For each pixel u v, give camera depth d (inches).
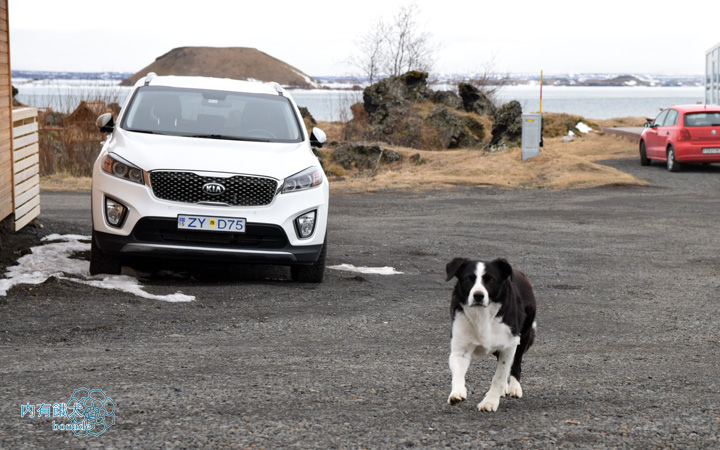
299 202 337.1
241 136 367.9
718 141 970.1
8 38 406.0
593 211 684.1
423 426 166.6
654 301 342.0
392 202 763.4
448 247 486.6
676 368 228.4
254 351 238.2
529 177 985.5
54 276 315.6
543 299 342.0
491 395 178.2
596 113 5880.9
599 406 185.0
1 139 390.9
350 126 1775.3
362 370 217.3
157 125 366.3
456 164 1164.5
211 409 174.1
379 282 368.8
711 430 165.9
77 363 214.1
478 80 2133.4
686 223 610.2
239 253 328.2
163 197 326.3
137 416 167.5
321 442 154.1
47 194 781.9
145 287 321.4
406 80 1820.9
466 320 171.9
